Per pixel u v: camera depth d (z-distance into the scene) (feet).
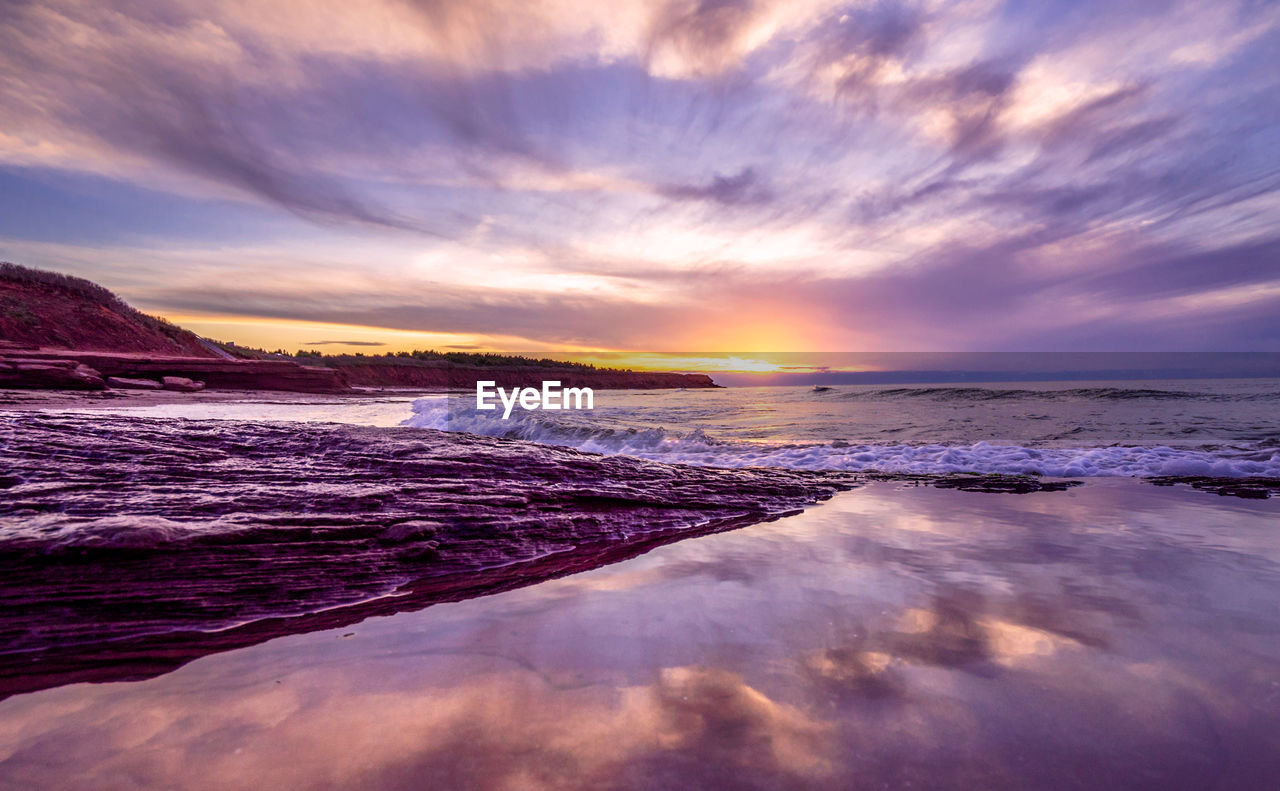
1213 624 7.50
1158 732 5.00
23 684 6.24
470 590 9.64
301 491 12.96
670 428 40.32
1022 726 5.12
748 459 26.86
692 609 8.31
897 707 5.47
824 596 8.80
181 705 5.73
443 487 14.29
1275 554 11.02
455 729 5.18
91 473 12.71
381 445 16.88
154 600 8.43
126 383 90.74
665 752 4.80
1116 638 7.06
